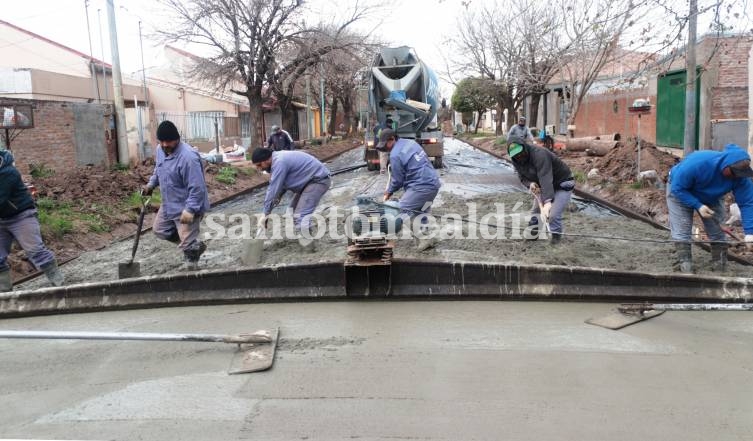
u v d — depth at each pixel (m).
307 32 23.11
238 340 4.17
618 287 5.36
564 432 3.14
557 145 20.92
